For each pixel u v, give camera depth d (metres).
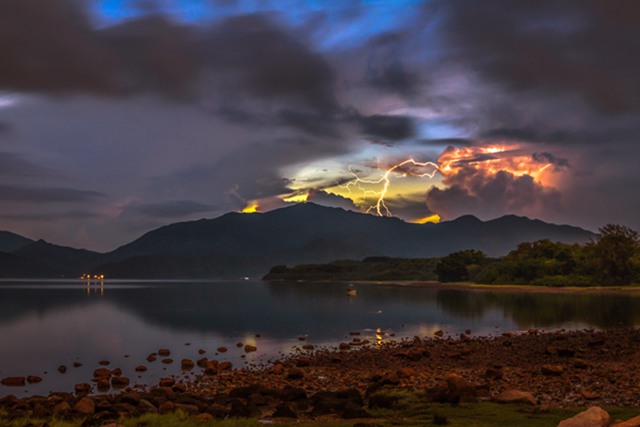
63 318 84.88
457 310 89.06
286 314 89.44
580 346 37.94
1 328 69.50
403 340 51.97
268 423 18.55
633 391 21.73
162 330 66.25
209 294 180.00
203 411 21.03
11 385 32.94
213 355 44.53
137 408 20.98
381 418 18.70
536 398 21.25
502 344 41.88
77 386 30.75
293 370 30.86
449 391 20.48
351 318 79.75
